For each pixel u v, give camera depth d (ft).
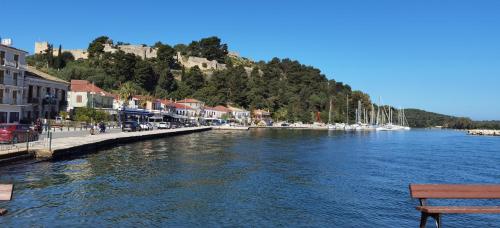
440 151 240.94
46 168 111.45
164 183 97.50
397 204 81.15
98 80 545.85
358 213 73.20
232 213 70.69
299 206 77.71
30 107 275.18
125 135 226.17
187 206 74.49
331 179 113.19
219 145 229.66
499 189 46.78
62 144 147.33
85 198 77.15
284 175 118.01
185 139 277.23
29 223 59.21
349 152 211.20
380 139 390.42
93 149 163.94
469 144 333.83
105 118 325.62
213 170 123.34
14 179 92.79
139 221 63.31
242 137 326.65
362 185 104.06
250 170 126.21
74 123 283.18
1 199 43.75
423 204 46.52
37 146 135.54
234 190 91.86
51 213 65.31
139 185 93.25
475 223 67.21
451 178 124.88
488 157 200.75
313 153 196.44
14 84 248.52
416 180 117.50
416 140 393.70
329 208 76.69
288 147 231.50
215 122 608.60
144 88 653.30
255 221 66.13
